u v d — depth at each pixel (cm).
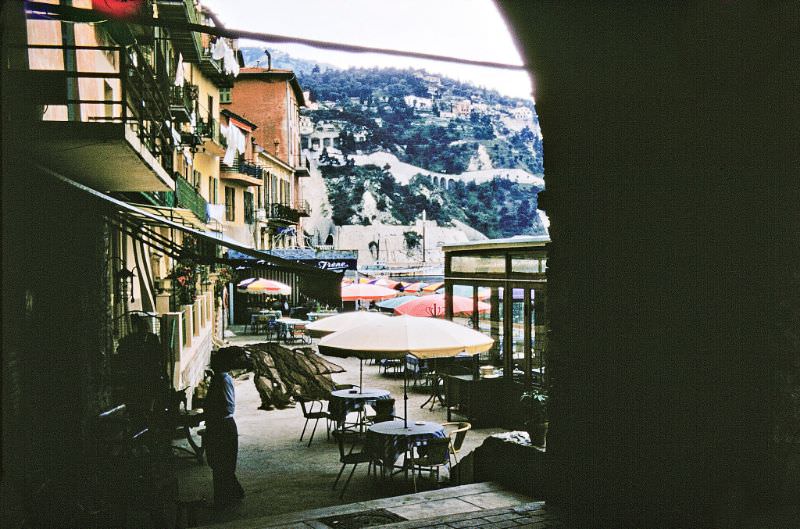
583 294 621
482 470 819
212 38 3072
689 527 514
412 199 19038
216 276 2569
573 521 600
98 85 1048
